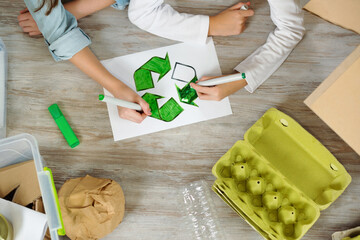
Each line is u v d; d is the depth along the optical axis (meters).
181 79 0.78
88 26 0.80
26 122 0.77
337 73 0.59
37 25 0.72
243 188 0.71
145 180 0.76
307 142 0.71
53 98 0.78
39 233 0.59
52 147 0.76
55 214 0.57
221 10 0.81
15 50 0.79
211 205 0.75
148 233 0.74
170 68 0.78
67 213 0.66
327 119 0.61
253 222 0.67
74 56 0.71
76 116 0.77
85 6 0.77
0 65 0.73
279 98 0.78
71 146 0.75
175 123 0.77
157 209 0.75
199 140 0.77
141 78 0.78
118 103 0.62
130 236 0.74
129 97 0.72
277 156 0.73
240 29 0.77
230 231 0.74
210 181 0.76
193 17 0.76
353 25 0.76
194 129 0.77
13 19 0.80
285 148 0.73
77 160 0.76
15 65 0.78
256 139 0.73
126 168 0.76
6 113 0.77
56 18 0.66
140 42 0.79
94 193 0.66
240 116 0.77
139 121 0.74
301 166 0.73
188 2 0.81
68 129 0.75
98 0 0.77
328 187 0.71
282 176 0.68
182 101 0.77
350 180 0.69
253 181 0.68
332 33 0.80
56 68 0.78
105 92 0.78
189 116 0.77
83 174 0.76
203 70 0.78
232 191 0.67
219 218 0.75
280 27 0.76
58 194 0.68
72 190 0.67
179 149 0.77
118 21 0.80
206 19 0.76
